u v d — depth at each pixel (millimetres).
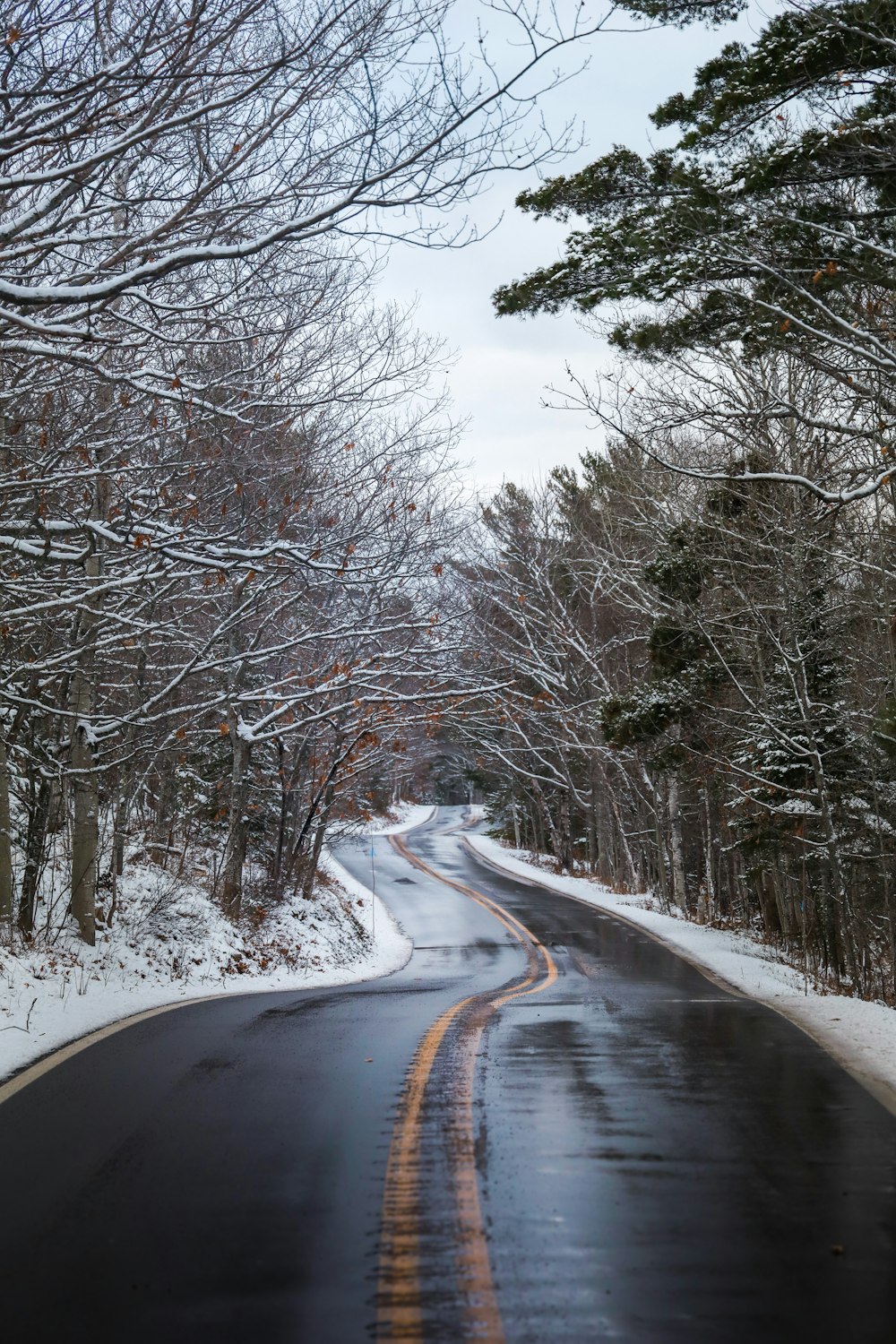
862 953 30406
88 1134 6887
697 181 15172
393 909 43062
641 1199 5453
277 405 14555
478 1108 7387
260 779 34031
